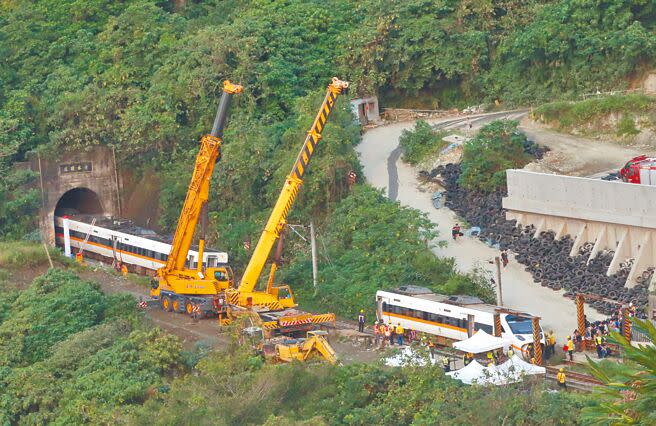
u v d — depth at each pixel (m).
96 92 129.25
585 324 79.69
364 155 118.81
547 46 125.31
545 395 62.84
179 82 128.62
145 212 123.94
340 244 101.06
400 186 110.94
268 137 118.50
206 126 126.31
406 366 68.50
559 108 118.06
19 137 127.25
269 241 87.62
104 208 126.94
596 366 44.03
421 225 97.06
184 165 122.81
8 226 120.88
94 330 83.31
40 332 85.94
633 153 109.62
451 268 93.19
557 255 93.69
